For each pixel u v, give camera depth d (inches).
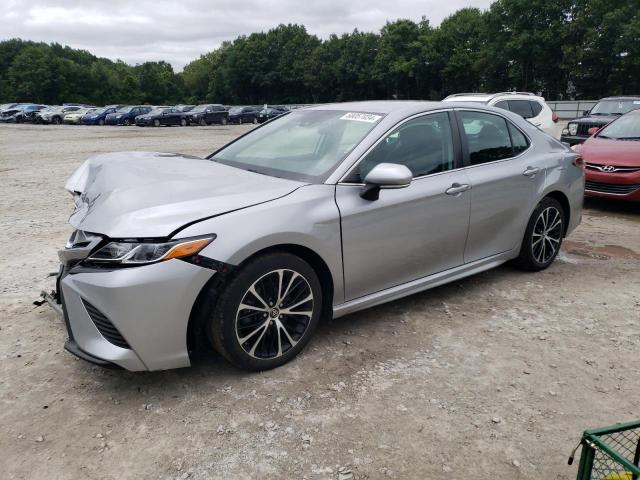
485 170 164.7
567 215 199.6
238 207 116.1
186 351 112.0
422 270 151.9
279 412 109.3
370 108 156.8
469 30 2637.8
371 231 134.4
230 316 114.3
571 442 101.6
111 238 106.7
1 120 1712.6
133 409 110.2
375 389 117.9
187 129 1342.3
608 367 128.3
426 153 151.0
